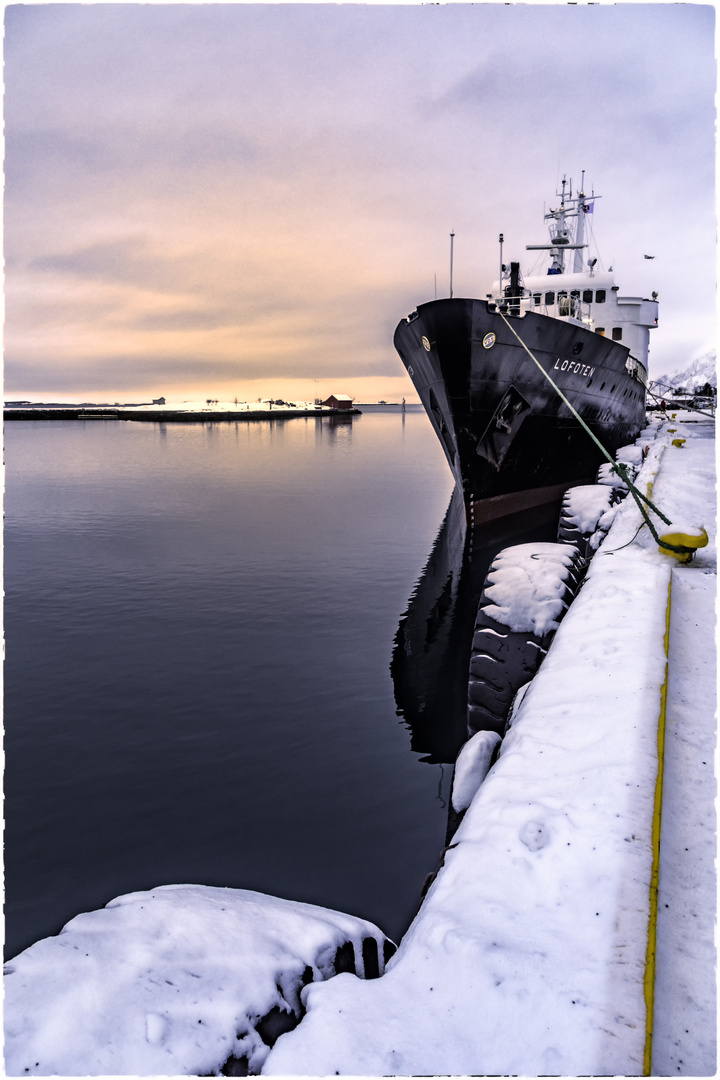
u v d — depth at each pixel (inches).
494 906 97.9
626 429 836.0
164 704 311.3
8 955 161.5
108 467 1643.7
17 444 2647.6
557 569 265.0
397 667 355.6
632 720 138.2
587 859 102.4
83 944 92.1
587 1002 79.0
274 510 924.6
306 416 6815.9
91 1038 77.7
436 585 520.4
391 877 189.8
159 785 242.2
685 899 100.2
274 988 89.4
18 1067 73.7
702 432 1050.1
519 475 604.1
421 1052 77.2
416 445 2495.1
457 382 515.2
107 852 204.2
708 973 87.7
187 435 3383.4
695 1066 74.6
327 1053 78.4
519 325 504.7
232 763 257.4
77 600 489.7
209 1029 80.7
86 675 346.3
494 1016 80.3
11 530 784.3
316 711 302.7
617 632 186.1
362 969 105.9
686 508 360.8
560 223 882.8
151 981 85.9
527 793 122.6
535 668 235.1
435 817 220.1
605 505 458.3
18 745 273.4
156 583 537.3
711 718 150.3
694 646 187.2
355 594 499.2
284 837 210.2
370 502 997.2
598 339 590.9
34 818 222.2
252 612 456.1
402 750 266.7
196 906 105.0
